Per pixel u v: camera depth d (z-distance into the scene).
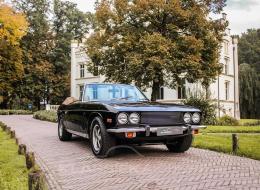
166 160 7.70
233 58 44.59
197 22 27.83
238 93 45.34
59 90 51.41
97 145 8.06
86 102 8.65
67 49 53.00
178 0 27.59
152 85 29.67
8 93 49.28
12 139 11.43
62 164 7.44
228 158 8.01
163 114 7.62
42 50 51.19
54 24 54.94
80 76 47.34
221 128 17.83
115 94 9.38
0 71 45.75
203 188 5.44
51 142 10.98
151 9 27.97
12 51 44.97
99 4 29.72
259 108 49.22
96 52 28.73
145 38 26.16
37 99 51.84
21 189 5.41
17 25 38.88
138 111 7.41
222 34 29.69
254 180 5.91
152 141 7.96
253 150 8.73
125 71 27.06
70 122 10.02
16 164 7.18
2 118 28.47
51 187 5.66
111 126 7.41
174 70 25.97
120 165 7.17
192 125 7.91
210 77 28.39
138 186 5.59
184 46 26.86
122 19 28.47
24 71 49.62
